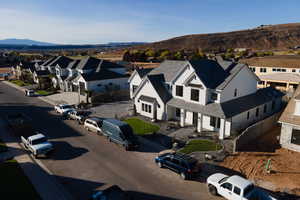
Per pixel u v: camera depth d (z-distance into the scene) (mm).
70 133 28938
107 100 46062
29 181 17828
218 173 17766
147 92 35094
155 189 16953
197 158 21797
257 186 17188
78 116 33094
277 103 37000
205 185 17531
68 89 56531
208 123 29078
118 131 24359
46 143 23062
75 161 21391
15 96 52531
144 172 19422
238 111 27500
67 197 15883
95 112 38188
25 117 35375
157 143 25562
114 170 19734
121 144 24141
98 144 25453
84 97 48281
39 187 17031
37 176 18625
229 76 28719
